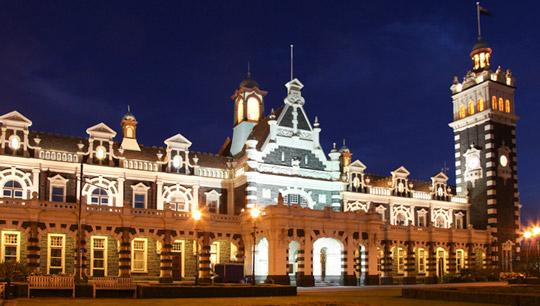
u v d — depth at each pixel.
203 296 36.59
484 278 74.31
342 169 82.00
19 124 58.69
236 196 68.06
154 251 60.34
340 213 62.62
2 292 31.17
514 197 83.88
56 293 34.72
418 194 82.31
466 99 87.31
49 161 59.06
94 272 56.81
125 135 66.88
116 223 56.19
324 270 67.44
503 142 83.94
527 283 57.09
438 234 74.00
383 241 69.50
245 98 77.44
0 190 56.56
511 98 86.31
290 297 37.41
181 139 67.56
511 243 81.56
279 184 66.69
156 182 64.69
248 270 61.03
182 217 59.34
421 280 74.56
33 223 52.03
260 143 69.50
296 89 71.31
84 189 60.53
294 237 59.00
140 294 35.41
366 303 31.44
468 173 85.31
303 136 70.00
